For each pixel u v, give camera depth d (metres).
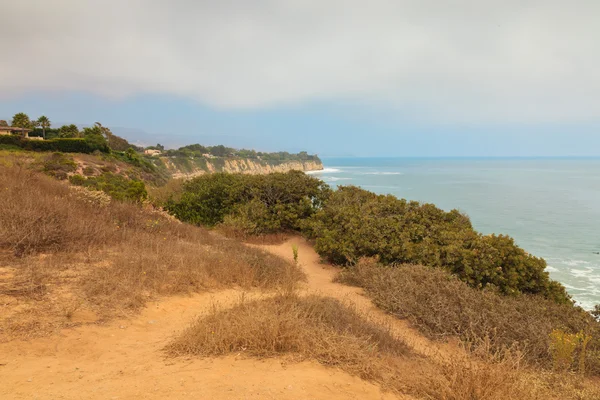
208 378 3.58
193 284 7.10
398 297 7.96
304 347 4.44
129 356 4.07
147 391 3.22
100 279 6.04
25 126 59.56
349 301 8.12
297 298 6.49
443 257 10.99
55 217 8.11
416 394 3.90
